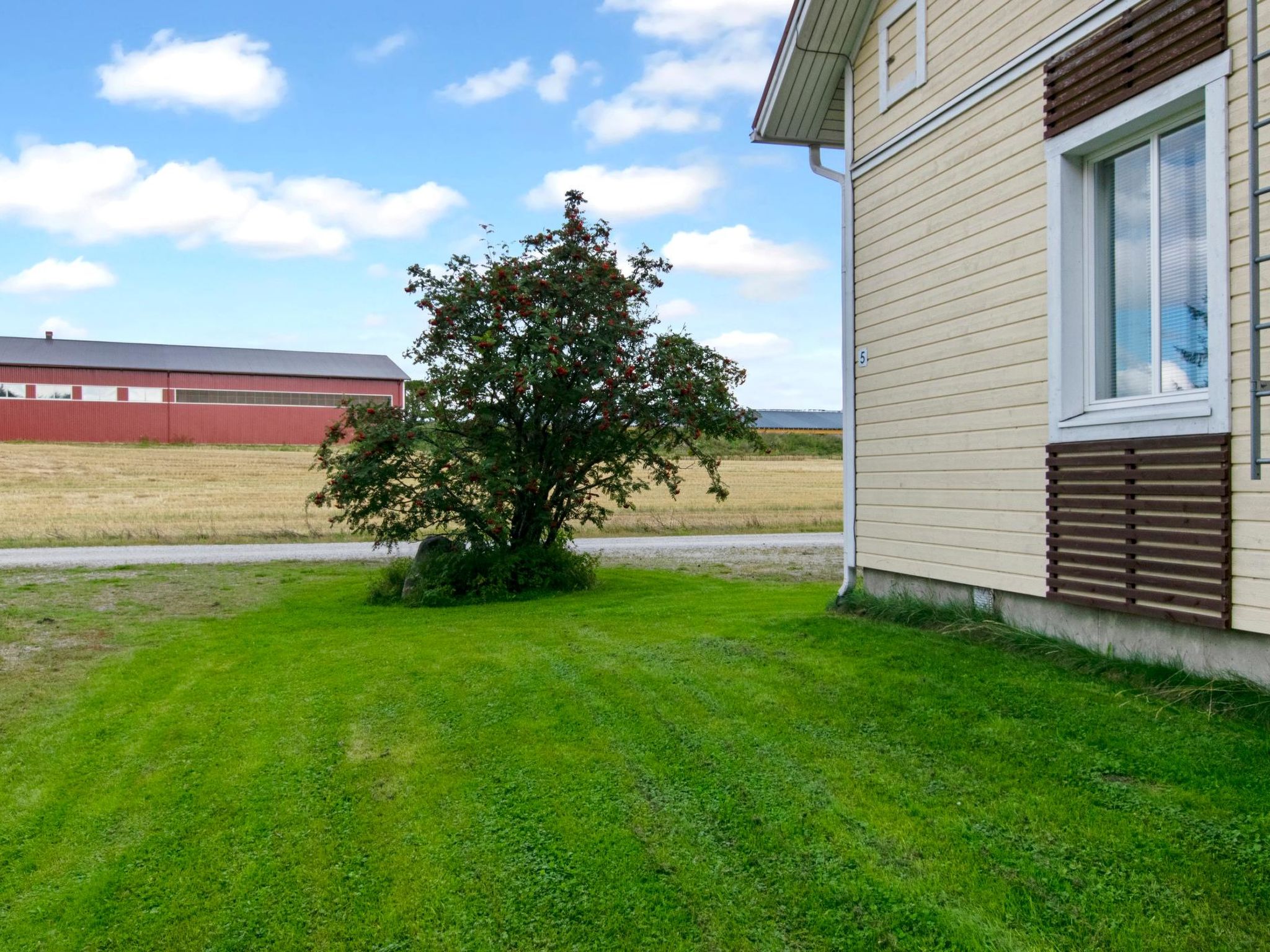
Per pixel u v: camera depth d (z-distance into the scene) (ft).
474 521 41.09
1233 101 16.39
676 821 13.67
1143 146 19.22
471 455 40.37
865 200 29.19
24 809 15.38
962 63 24.13
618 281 42.19
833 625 25.00
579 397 41.19
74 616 34.60
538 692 20.30
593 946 10.91
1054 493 20.70
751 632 24.98
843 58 29.84
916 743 15.76
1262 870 10.96
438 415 40.55
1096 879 11.20
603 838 13.25
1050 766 14.30
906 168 26.89
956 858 11.98
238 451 190.90
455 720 18.79
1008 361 22.48
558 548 44.34
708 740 16.66
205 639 29.04
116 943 11.55
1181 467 17.31
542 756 16.42
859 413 29.58
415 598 38.96
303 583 47.50
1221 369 16.53
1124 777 13.74
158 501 104.68
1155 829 12.10
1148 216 19.15
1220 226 16.60
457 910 11.81
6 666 25.27
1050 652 20.21
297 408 226.38
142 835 14.34
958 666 19.76
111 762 17.38
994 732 15.79
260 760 17.08
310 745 17.80
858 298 29.66
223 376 219.20
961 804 13.42
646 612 31.24
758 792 14.38
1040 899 10.94
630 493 47.80
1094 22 19.66
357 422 40.83
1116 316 20.06
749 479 157.69
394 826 14.14
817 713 17.60
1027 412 21.86
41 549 66.85
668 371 42.42
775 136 32.30
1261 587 15.80
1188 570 17.16
